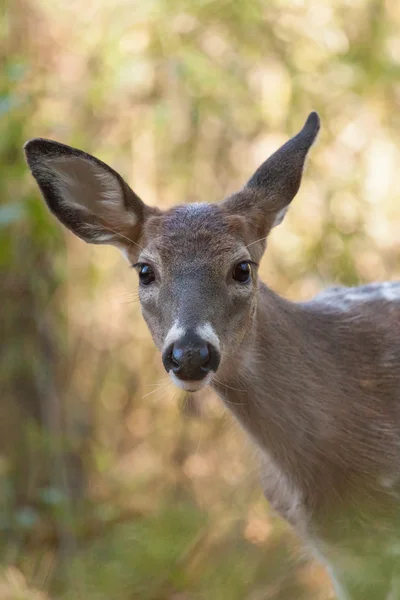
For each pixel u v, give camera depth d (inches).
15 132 484.4
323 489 351.3
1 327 524.1
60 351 540.1
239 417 354.6
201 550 447.5
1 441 525.0
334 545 357.7
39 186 365.7
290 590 433.4
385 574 354.3
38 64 529.7
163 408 553.6
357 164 542.0
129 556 449.4
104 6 526.3
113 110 542.9
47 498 476.1
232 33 531.5
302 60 536.4
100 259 553.6
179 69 505.7
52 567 468.8
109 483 533.0
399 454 351.3
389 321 370.6
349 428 347.9
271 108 543.8
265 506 469.1
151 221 352.2
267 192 356.5
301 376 347.6
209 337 315.9
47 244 506.6
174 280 328.5
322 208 529.3
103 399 560.7
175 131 552.4
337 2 538.6
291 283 536.4
